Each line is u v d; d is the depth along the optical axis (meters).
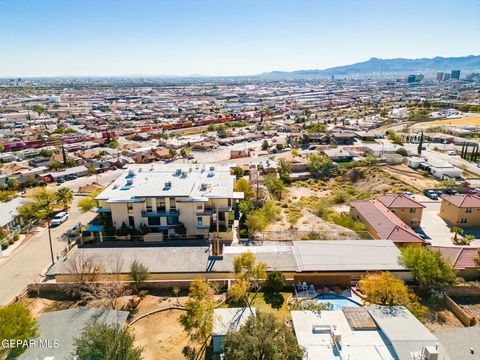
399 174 110.31
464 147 141.88
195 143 165.25
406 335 30.94
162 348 35.72
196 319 36.03
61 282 48.72
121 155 140.00
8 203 75.12
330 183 113.62
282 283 45.56
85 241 63.72
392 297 39.78
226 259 51.25
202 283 41.25
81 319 36.59
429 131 185.00
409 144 159.25
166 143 165.88
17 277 52.12
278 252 52.78
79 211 80.12
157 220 65.19
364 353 29.45
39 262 56.69
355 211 72.69
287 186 109.38
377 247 53.62
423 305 43.50
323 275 47.81
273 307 42.47
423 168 115.25
